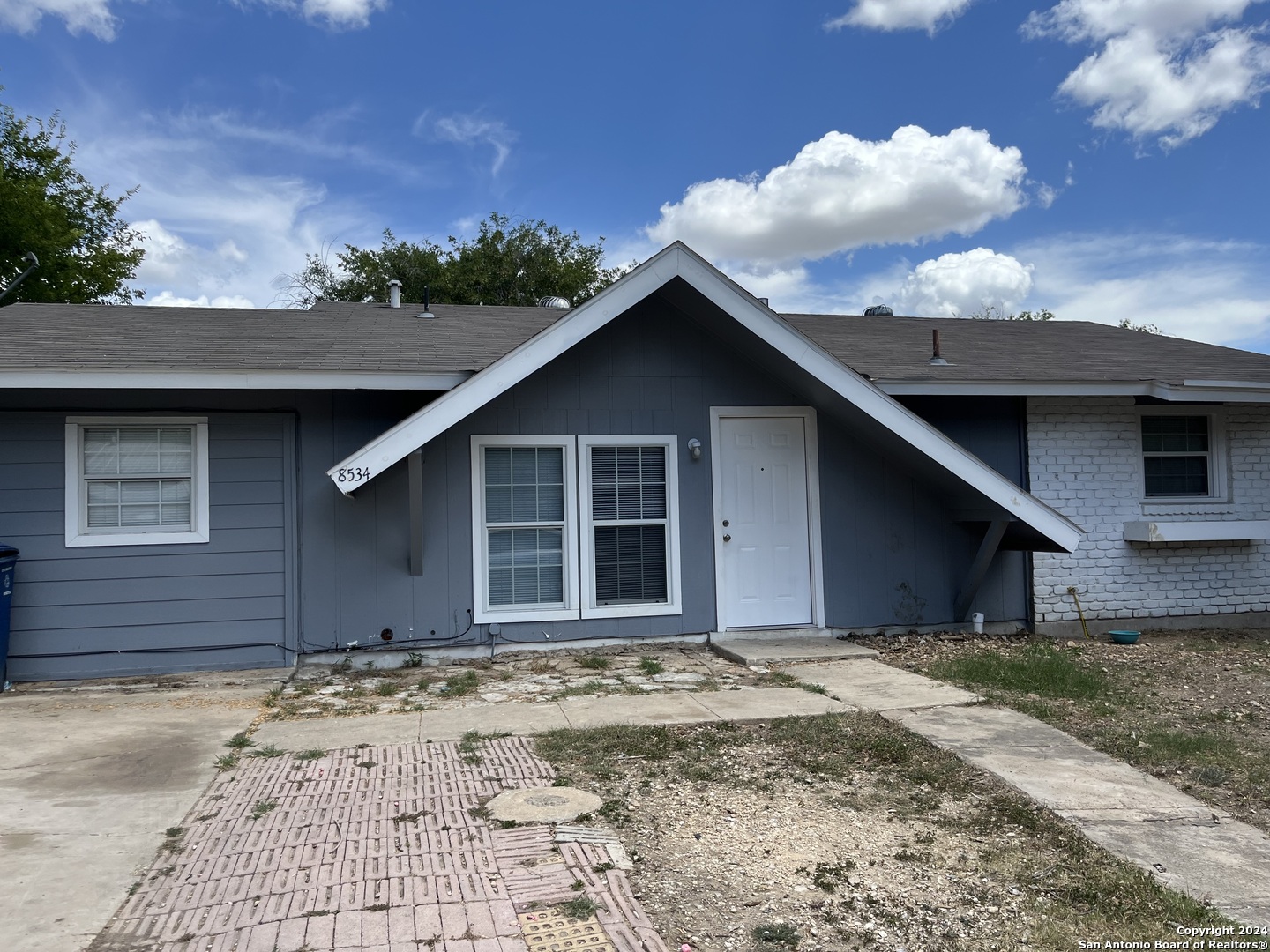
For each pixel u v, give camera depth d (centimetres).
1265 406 1057
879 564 949
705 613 906
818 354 819
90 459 793
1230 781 495
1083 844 411
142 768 515
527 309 1227
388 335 959
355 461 722
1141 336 1291
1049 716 617
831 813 444
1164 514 1023
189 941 316
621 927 324
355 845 397
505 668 807
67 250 2534
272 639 816
